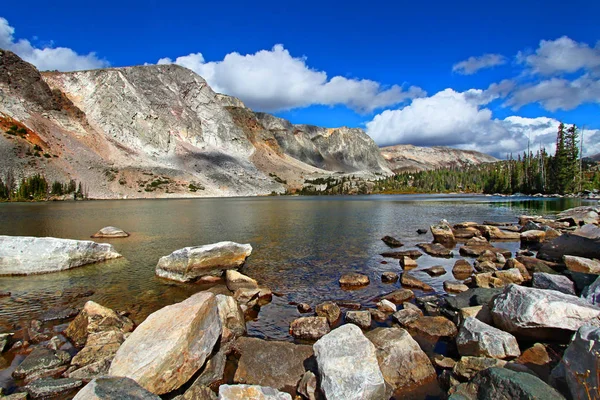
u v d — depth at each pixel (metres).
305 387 7.00
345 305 12.71
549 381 6.24
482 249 21.84
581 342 5.69
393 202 92.06
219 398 6.16
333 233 31.98
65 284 15.86
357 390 6.21
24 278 16.86
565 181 91.31
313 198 146.12
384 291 14.44
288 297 13.88
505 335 7.71
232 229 35.88
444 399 6.78
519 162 129.75
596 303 8.27
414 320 10.38
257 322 11.30
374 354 6.92
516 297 8.41
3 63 166.12
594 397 4.94
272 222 42.94
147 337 7.68
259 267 18.91
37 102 168.25
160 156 199.38
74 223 41.66
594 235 17.34
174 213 59.59
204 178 188.25
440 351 8.75
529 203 69.12
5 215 53.34
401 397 6.89
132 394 5.99
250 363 8.17
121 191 140.38
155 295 14.34
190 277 16.09
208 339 8.32
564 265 15.27
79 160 151.38
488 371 6.05
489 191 139.62
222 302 10.52
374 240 27.69
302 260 20.55
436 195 153.75
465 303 11.55
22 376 7.77
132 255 22.36
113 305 13.15
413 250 21.81
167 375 7.05
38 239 18.28
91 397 5.81
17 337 10.11
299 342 9.80
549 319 7.55
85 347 8.81
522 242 24.98
